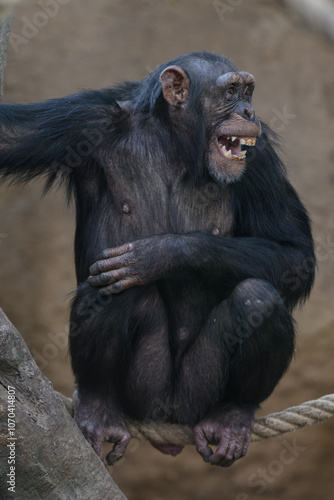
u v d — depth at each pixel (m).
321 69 39.44
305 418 17.78
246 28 39.22
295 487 39.84
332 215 38.56
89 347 16.70
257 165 18.38
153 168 17.78
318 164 38.91
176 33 38.97
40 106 17.50
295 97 39.16
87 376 16.95
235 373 17.20
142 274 16.58
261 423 17.80
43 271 39.09
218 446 17.16
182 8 39.28
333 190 38.84
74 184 18.17
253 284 16.77
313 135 39.06
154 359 17.66
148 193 17.75
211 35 39.06
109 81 38.50
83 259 18.23
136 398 17.70
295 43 39.28
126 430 17.06
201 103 17.89
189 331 17.80
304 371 38.47
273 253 17.73
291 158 38.66
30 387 12.58
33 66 38.34
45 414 12.76
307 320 38.22
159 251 16.67
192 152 17.83
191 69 18.06
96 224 17.94
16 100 38.09
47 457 12.80
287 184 19.16
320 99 39.28
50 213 39.12
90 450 13.61
